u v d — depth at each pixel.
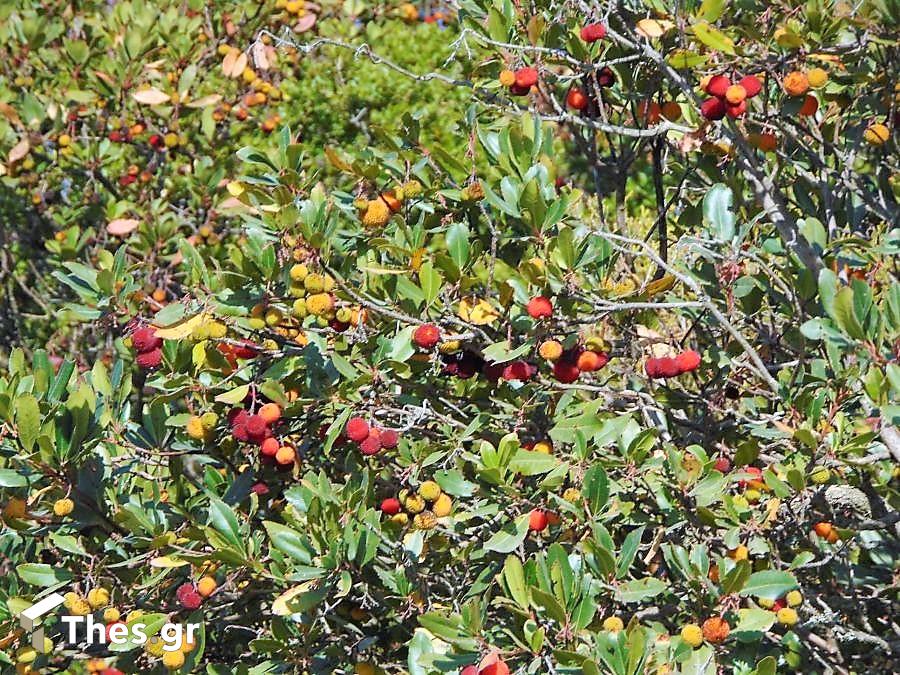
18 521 1.68
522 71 1.72
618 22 1.76
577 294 1.59
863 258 1.71
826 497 1.78
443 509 1.64
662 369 1.64
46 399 1.70
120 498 1.76
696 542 1.64
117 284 1.71
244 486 1.75
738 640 1.57
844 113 1.79
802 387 1.70
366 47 1.82
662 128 1.71
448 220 1.77
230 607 1.78
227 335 1.69
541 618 1.54
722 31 1.68
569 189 1.82
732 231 1.70
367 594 1.67
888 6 1.61
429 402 1.74
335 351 1.68
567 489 1.68
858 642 1.82
